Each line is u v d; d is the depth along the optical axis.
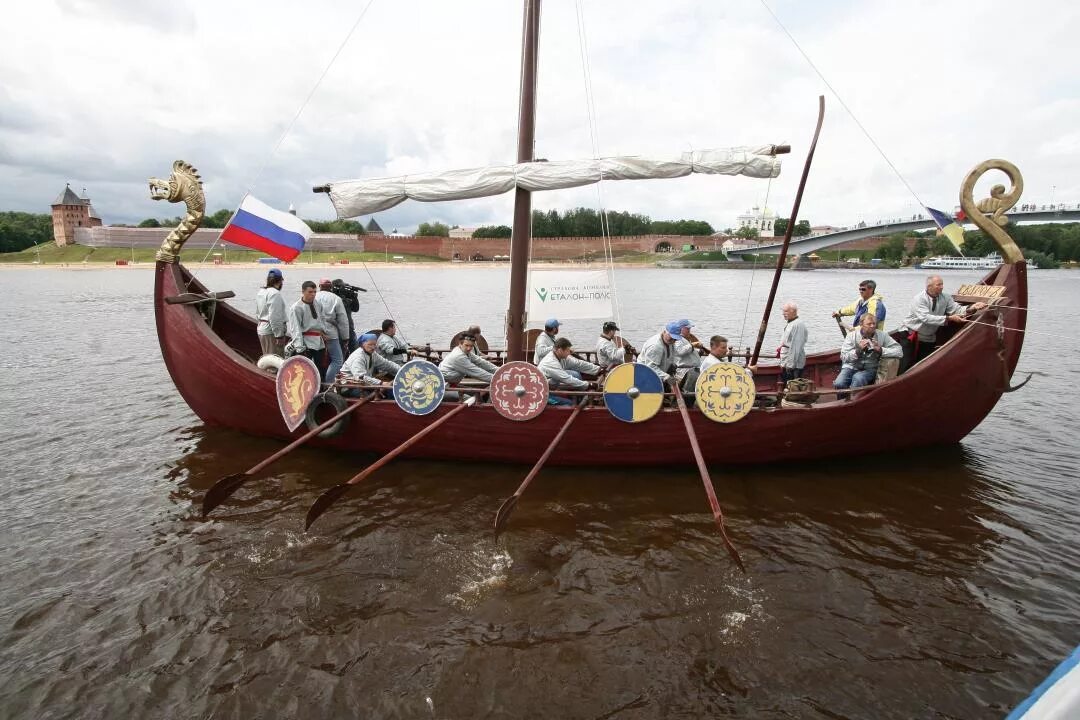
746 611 4.86
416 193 7.93
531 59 8.15
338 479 7.30
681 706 3.93
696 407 7.12
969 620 4.73
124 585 5.17
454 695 4.00
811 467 7.55
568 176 7.68
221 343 8.02
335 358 8.84
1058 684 1.74
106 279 62.62
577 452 7.28
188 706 3.90
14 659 4.28
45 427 9.46
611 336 8.76
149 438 8.88
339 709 3.88
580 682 4.12
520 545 5.84
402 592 5.10
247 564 5.50
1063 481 7.23
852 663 4.29
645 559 5.61
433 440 7.43
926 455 7.96
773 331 21.91
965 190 7.04
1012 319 6.97
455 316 26.88
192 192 8.12
